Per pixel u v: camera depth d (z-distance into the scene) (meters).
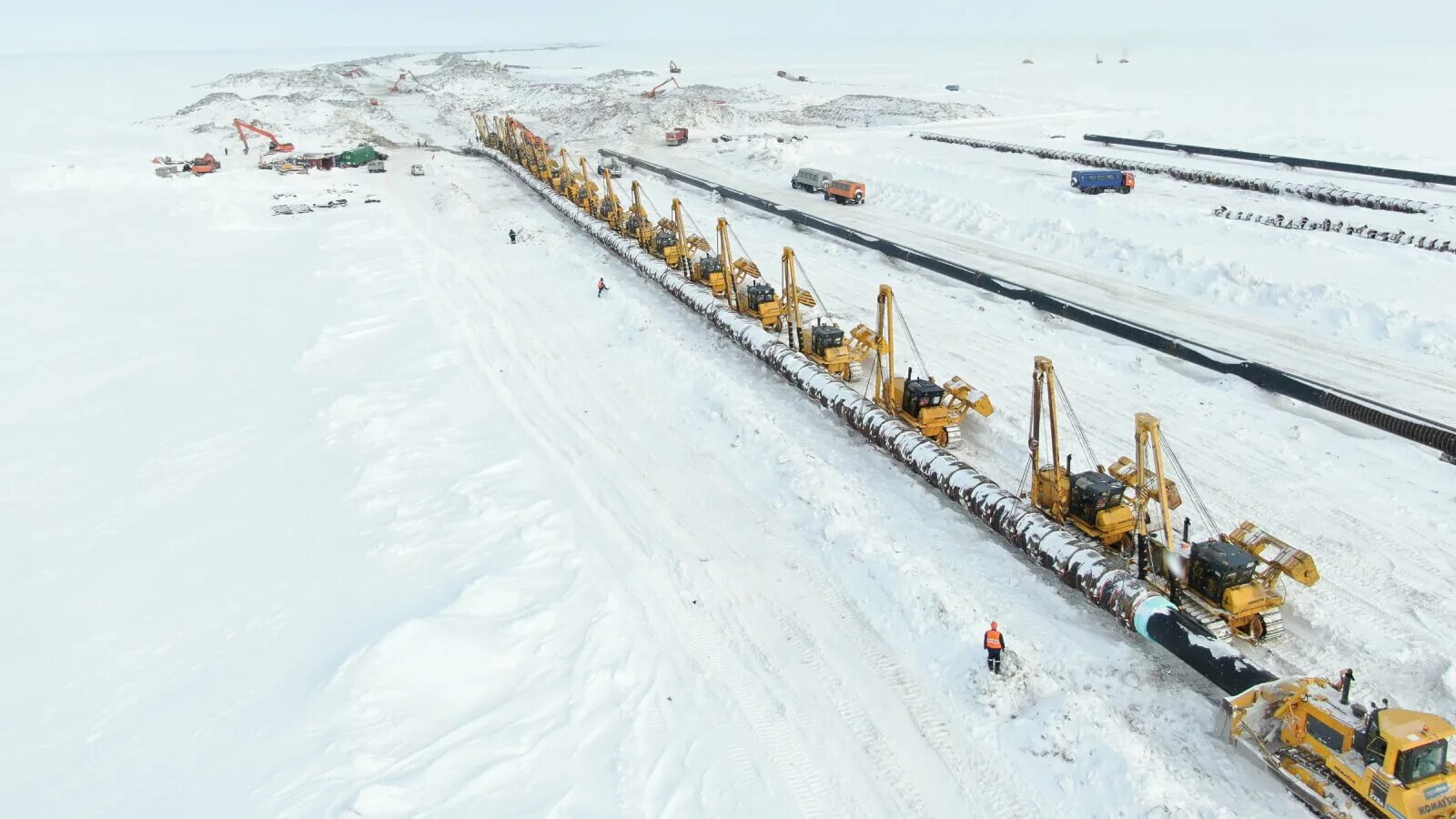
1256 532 18.33
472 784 14.38
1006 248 45.44
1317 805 13.43
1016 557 20.58
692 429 28.03
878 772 14.91
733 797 14.35
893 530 21.95
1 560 22.91
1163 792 13.72
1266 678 14.98
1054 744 14.97
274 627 19.08
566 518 23.06
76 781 15.02
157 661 18.36
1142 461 18.44
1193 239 42.97
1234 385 28.34
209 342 38.44
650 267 43.09
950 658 17.27
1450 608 18.06
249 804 13.88
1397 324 31.00
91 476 27.27
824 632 18.42
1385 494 22.16
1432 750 12.29
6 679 18.14
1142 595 17.30
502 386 32.12
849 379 31.02
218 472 26.95
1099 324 33.28
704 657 17.73
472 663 17.20
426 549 21.66
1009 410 27.48
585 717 16.11
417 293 43.28
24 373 35.91
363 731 15.37
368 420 29.34
